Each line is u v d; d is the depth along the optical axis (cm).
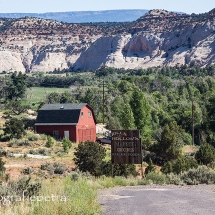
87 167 4691
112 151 3762
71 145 7812
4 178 3056
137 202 2138
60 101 14812
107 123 11600
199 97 15338
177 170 4612
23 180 2234
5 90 17550
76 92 16462
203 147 5634
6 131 8119
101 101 14025
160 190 2834
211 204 1989
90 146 4775
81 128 9381
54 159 6119
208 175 3409
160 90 17275
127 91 15375
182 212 1767
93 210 1811
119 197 2392
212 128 10994
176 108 13388
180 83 17825
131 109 10294
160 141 6462
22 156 6281
